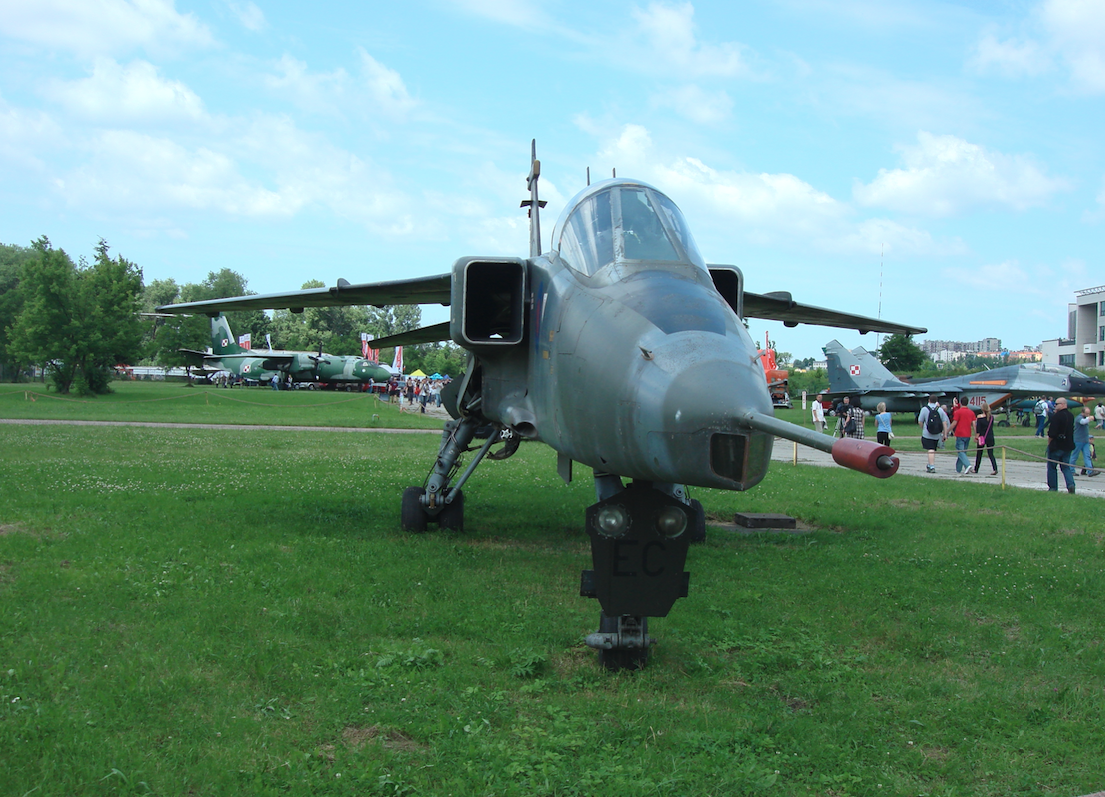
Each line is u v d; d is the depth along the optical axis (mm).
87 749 3459
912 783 3543
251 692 4227
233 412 36375
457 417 9391
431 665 4730
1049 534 9820
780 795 3367
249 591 6184
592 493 12945
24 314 47219
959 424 18938
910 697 4531
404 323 116938
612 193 5770
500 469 16656
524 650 4957
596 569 4594
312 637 5160
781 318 11711
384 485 12938
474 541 8805
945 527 10234
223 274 116312
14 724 3678
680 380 3852
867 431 36938
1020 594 6848
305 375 69625
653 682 4645
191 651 4773
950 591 6863
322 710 4027
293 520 9391
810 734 3943
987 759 3762
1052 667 5051
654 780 3422
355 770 3404
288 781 3281
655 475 4008
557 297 5535
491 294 7098
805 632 5684
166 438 21016
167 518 9094
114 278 48125
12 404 36438
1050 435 15234
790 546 9047
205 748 3562
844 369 45406
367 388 71562
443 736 3781
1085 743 3977
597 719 4086
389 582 6598
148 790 3182
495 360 7055
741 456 3639
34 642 4824
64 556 7180
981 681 4785
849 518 10742
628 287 4809
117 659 4621
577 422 4805
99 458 15484
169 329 80375
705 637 5465
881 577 7363
